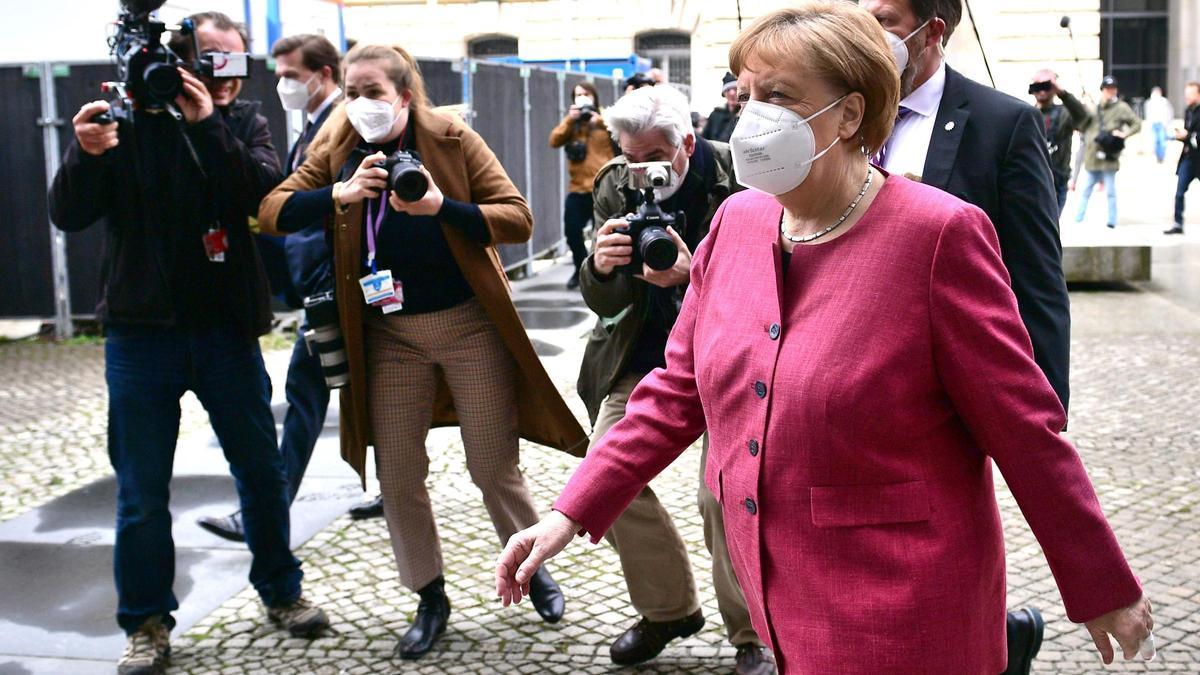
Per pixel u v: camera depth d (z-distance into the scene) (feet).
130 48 11.01
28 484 18.26
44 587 14.12
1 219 31.04
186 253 11.34
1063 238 37.70
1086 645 11.87
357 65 11.30
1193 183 73.97
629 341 10.67
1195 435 19.60
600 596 13.30
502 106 39.32
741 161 5.96
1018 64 67.46
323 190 11.41
